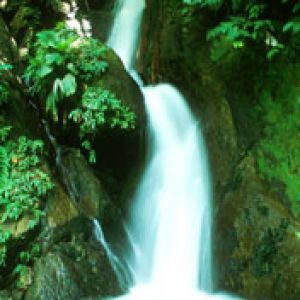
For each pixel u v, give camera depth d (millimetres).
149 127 6867
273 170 5844
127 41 9227
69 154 6465
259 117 6160
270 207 5582
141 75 8219
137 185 6980
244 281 5547
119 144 6629
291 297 5102
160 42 7664
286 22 6148
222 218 5992
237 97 6430
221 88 6602
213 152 6535
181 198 6629
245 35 5957
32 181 5441
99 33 9641
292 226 5359
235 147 6273
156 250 6461
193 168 6715
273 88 6117
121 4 9742
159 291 5883
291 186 5629
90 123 6133
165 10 7809
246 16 6328
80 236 5594
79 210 5758
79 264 5363
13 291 4992
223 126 6480
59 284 5109
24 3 8648
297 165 5664
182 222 6484
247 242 5621
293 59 6016
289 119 5891
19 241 5082
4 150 5586
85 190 6211
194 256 6195
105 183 6805
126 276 5906
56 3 9250
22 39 8023
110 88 6344
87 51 6484
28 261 5160
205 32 6949
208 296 5770
